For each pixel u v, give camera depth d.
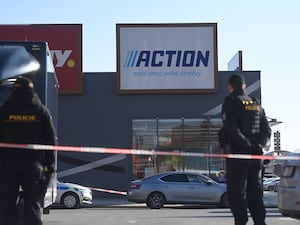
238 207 7.87
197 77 33.00
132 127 33.09
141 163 33.00
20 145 7.93
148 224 15.66
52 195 12.95
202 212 21.44
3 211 7.86
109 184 32.78
